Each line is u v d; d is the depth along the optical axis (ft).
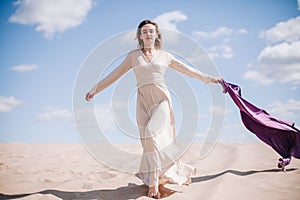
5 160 26.35
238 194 15.69
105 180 19.21
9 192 16.72
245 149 28.30
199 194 15.72
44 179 19.33
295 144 20.89
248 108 21.33
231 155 25.44
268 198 15.17
